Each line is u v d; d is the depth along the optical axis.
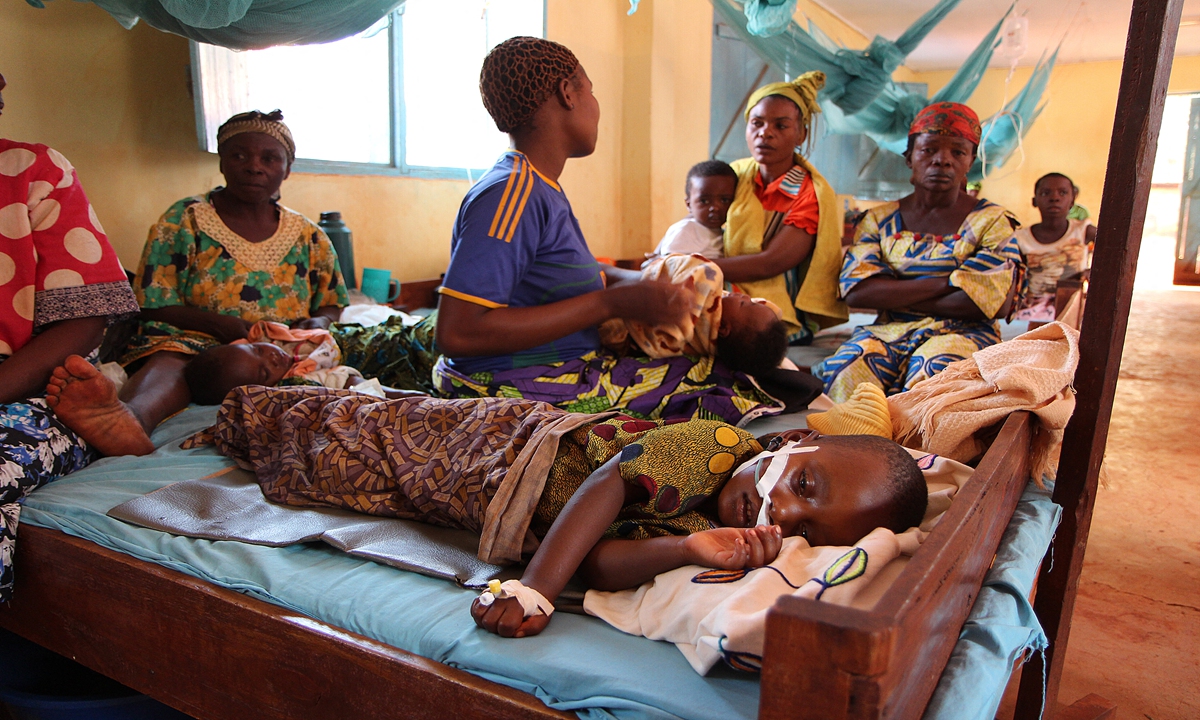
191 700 1.34
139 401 2.08
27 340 1.83
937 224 2.87
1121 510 3.30
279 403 1.82
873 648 0.66
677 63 5.79
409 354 2.66
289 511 1.58
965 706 0.88
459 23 4.34
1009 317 2.78
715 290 2.12
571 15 4.97
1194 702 2.07
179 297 2.62
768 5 3.76
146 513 1.54
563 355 2.06
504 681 1.03
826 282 3.26
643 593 1.17
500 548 1.32
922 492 1.25
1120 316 1.59
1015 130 6.16
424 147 4.30
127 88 2.95
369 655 1.10
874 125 6.10
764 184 3.33
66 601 1.50
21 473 1.60
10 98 2.63
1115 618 2.46
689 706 0.93
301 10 2.41
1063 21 7.51
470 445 1.53
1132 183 1.51
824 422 1.93
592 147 1.98
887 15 7.77
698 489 1.31
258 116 2.58
